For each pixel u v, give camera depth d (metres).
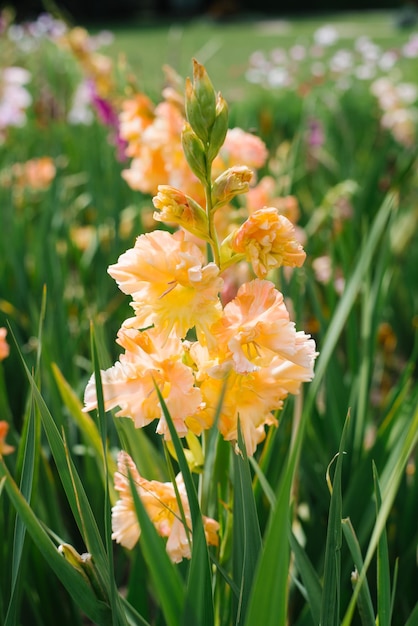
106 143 2.98
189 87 0.86
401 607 1.19
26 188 2.67
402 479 1.24
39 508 1.21
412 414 1.16
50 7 2.34
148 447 1.12
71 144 3.43
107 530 0.84
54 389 1.31
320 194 2.60
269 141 3.14
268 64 5.32
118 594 0.87
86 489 1.30
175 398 0.85
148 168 1.51
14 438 1.26
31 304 1.69
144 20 16.41
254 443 0.86
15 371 1.61
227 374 0.83
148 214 2.28
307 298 1.99
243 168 0.87
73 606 1.20
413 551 1.20
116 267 0.84
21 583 1.02
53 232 2.12
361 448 1.31
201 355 0.87
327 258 2.04
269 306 0.84
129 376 0.86
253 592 0.73
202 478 0.93
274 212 0.84
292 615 1.21
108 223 2.23
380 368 2.03
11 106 3.51
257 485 1.08
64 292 1.90
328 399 1.33
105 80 2.33
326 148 3.40
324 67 5.46
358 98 4.57
